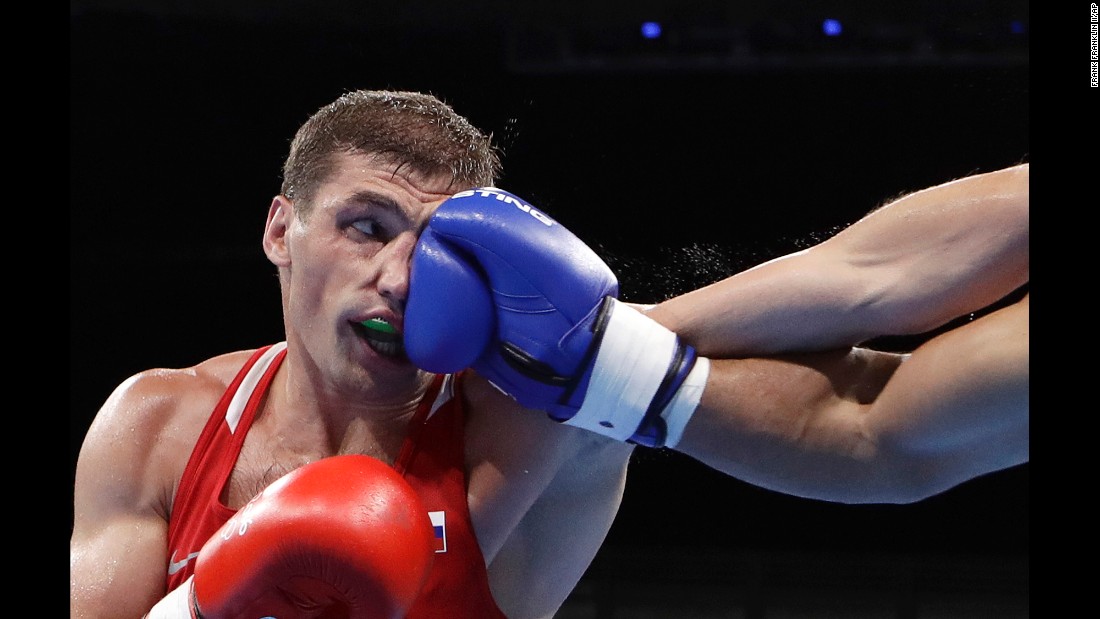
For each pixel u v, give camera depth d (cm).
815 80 859
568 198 884
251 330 938
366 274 197
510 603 229
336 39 868
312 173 205
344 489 176
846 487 199
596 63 848
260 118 902
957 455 190
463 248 191
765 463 197
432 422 209
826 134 865
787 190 876
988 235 183
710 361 198
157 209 923
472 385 215
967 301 187
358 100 209
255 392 217
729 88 868
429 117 207
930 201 191
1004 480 933
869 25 801
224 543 178
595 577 806
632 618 823
